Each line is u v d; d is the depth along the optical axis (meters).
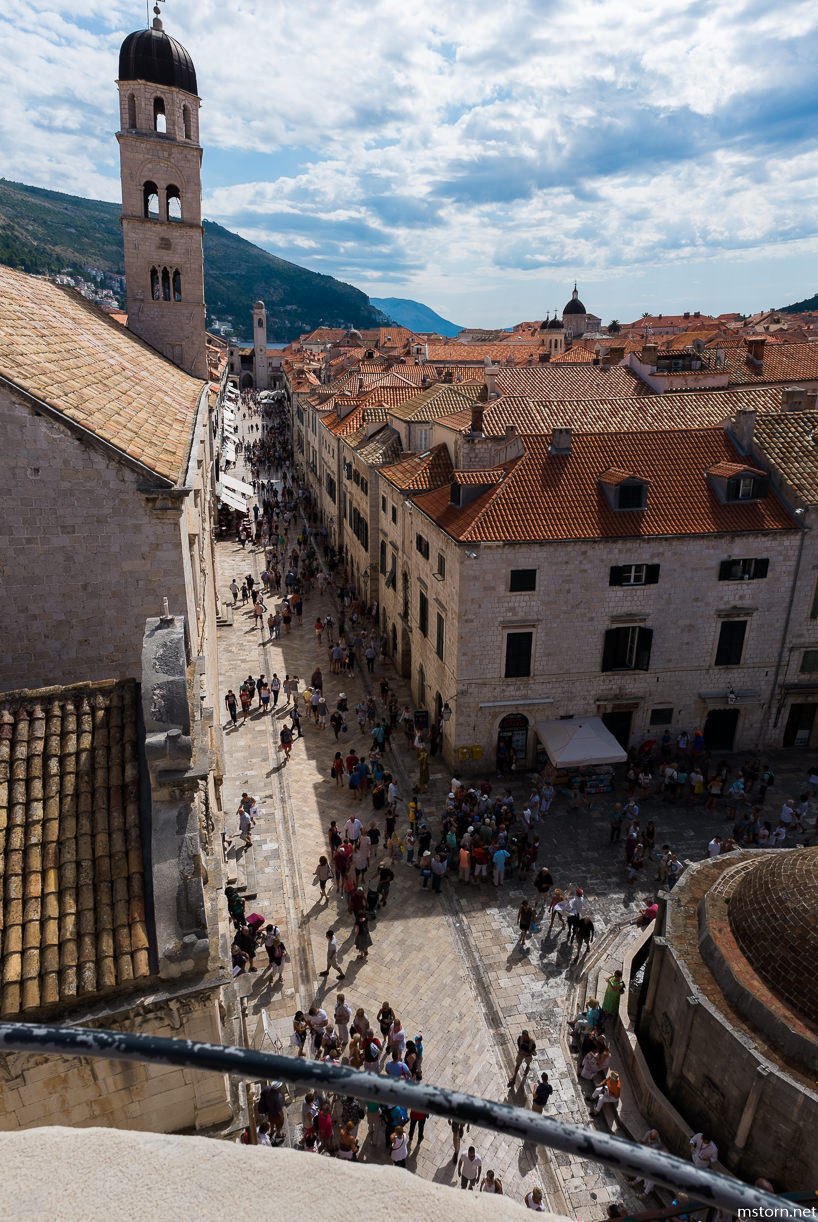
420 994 22.75
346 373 104.06
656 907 25.19
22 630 18.27
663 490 33.56
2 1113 11.99
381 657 46.84
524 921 24.55
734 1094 17.48
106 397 21.69
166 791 12.61
